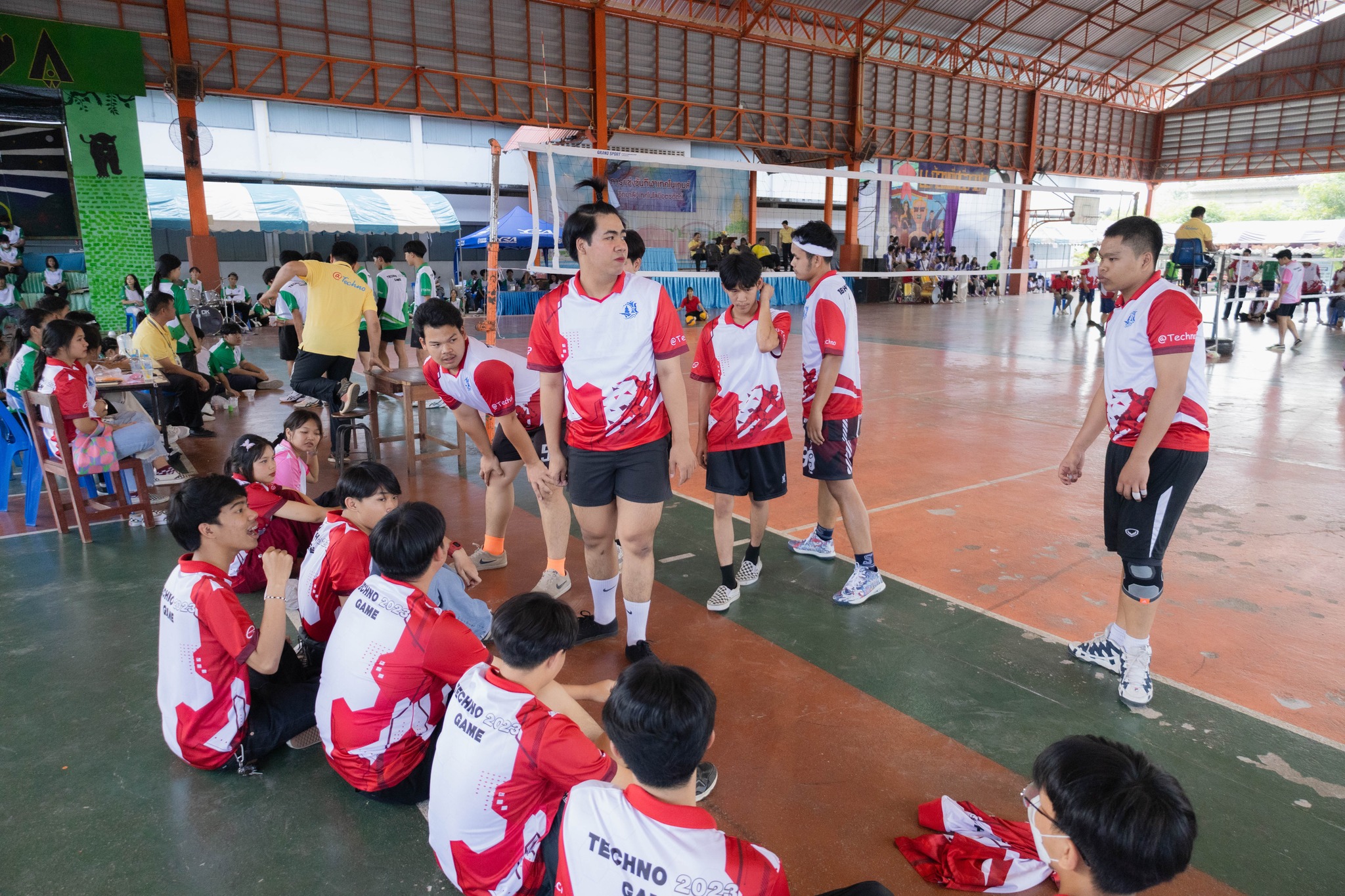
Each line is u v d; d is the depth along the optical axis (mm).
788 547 4047
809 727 2488
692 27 17703
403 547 2039
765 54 19031
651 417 2652
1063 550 3938
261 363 10812
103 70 11656
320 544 2691
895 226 22641
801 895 1827
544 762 1591
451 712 1691
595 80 16828
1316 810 2102
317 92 14391
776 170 7387
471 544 4078
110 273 12188
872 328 15391
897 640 3049
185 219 16328
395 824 2090
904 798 2166
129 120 11945
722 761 2326
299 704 2377
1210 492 4832
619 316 2545
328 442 6367
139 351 6160
